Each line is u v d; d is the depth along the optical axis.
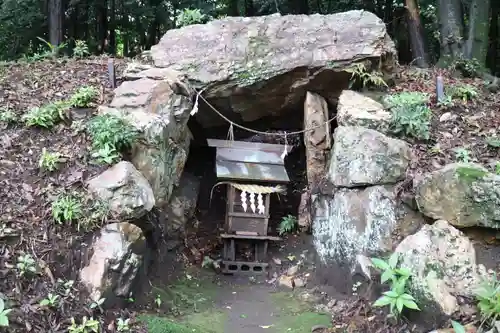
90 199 4.33
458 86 6.62
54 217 4.16
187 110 6.16
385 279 3.89
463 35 8.59
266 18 6.86
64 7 9.68
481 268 4.04
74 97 5.57
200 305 4.88
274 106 7.08
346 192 5.12
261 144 6.47
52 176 4.62
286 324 4.50
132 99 5.66
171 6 12.12
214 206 7.32
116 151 4.87
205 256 6.16
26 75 6.43
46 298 3.70
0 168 4.60
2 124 5.15
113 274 4.03
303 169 7.72
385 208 4.81
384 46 6.65
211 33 6.82
